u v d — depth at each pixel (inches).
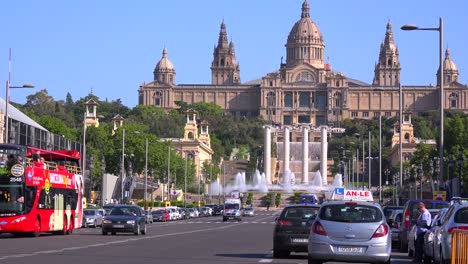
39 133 6048.2
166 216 6599.4
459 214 1902.1
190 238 3417.8
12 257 2126.0
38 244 2812.5
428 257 2229.3
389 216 3336.6
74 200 3853.3
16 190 3213.6
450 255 1846.7
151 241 3100.4
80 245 2760.8
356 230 1899.6
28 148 3284.9
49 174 3452.3
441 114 3572.8
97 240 3139.8
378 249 1891.0
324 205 1952.5
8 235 3550.7
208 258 2281.0
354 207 1935.3
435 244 2042.3
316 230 1919.3
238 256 2412.6
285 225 2391.7
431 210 2647.6
